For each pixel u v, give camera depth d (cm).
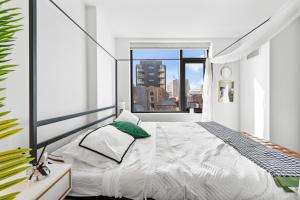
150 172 125
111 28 368
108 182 123
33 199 81
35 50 116
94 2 270
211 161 143
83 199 125
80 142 152
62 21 205
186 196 117
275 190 109
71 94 227
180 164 138
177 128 278
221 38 428
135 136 215
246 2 270
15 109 131
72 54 230
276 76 345
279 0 265
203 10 294
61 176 106
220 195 114
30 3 113
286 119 346
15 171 49
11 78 128
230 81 439
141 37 421
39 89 163
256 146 182
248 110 406
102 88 318
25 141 139
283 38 344
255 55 380
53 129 186
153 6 282
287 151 192
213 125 304
